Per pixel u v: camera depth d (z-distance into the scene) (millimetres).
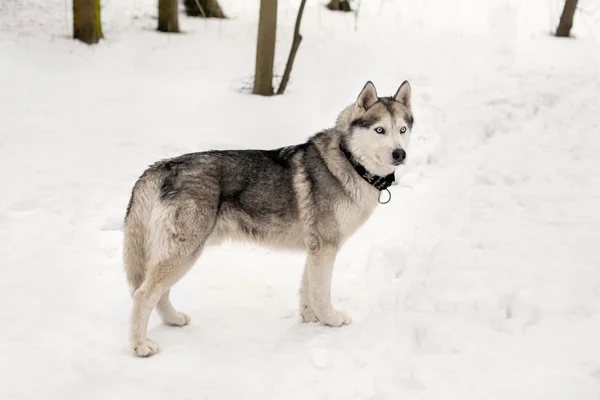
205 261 5316
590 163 7391
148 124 8625
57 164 7066
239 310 4535
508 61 12812
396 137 4004
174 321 4219
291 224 4219
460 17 16672
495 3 17922
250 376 3609
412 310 4410
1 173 6652
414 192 6832
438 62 12500
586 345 3697
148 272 3834
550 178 7004
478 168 7445
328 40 13680
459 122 8891
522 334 3908
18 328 3914
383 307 4539
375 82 10844
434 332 3963
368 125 3986
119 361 3682
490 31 15469
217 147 7836
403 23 15805
